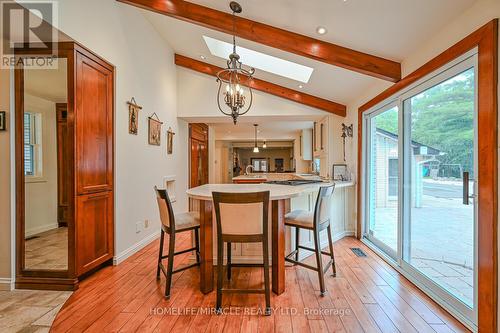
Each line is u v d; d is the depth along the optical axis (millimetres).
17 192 2418
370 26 2365
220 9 2822
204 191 2596
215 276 2711
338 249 3566
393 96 2938
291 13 2525
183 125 5484
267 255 2035
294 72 4156
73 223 2418
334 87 4070
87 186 2584
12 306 2123
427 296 2264
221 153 10922
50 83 3242
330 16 2396
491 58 1582
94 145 2689
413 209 2600
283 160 12734
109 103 2936
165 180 4480
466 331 1782
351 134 4461
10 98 2379
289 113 5016
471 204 1855
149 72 3867
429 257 2340
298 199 3182
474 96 1774
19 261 2422
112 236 2990
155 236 4008
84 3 2498
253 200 1990
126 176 3234
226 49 4180
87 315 1997
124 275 2717
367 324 1875
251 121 5719
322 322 1902
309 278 2641
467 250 1902
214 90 5098
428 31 2158
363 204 3943
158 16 3656
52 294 2320
